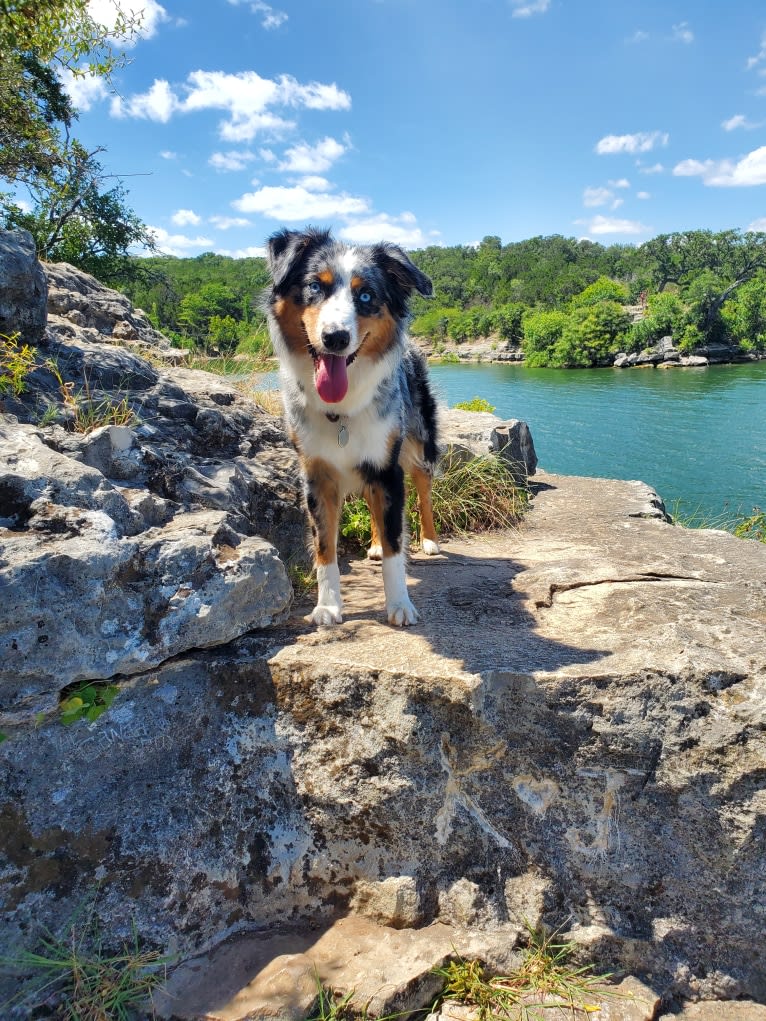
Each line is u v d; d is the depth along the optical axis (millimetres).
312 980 868
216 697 1036
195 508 1262
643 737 944
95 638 947
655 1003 897
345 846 991
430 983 895
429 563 1627
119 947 878
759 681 962
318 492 1262
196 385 1864
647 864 942
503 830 975
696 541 1761
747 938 916
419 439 1695
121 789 954
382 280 1226
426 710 988
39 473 1039
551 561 1548
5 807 902
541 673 977
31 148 4938
